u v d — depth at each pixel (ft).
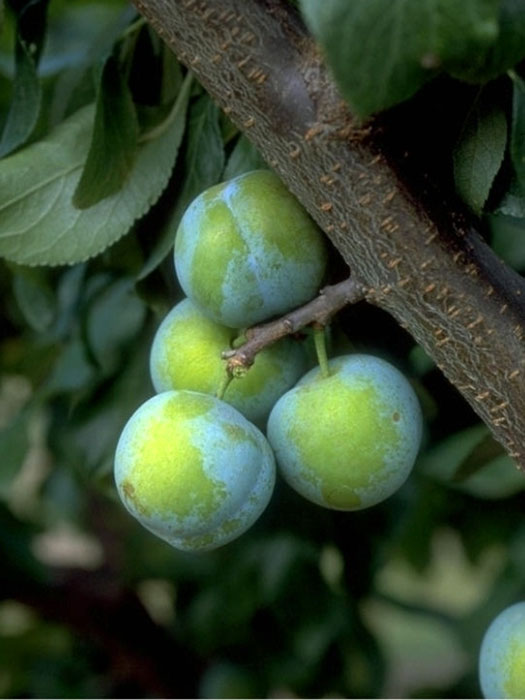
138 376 2.40
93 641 3.31
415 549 2.96
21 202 1.97
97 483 2.41
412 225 1.74
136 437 1.75
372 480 1.79
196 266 1.82
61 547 4.30
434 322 1.76
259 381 1.85
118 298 2.42
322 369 1.82
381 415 1.79
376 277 1.76
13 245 1.96
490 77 1.59
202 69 1.77
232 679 3.04
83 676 3.30
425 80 1.57
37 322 2.44
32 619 3.37
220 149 1.98
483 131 1.76
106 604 3.13
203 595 3.12
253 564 2.95
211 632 3.10
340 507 1.81
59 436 2.60
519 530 2.88
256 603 3.03
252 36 1.73
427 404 2.17
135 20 2.19
